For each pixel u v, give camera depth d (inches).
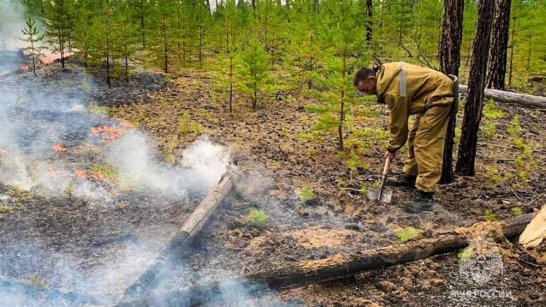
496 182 259.3
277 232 197.8
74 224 202.7
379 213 216.5
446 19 239.3
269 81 424.2
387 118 397.1
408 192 239.3
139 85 480.1
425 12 708.0
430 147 221.3
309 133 345.1
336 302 151.6
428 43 662.5
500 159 302.5
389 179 249.1
